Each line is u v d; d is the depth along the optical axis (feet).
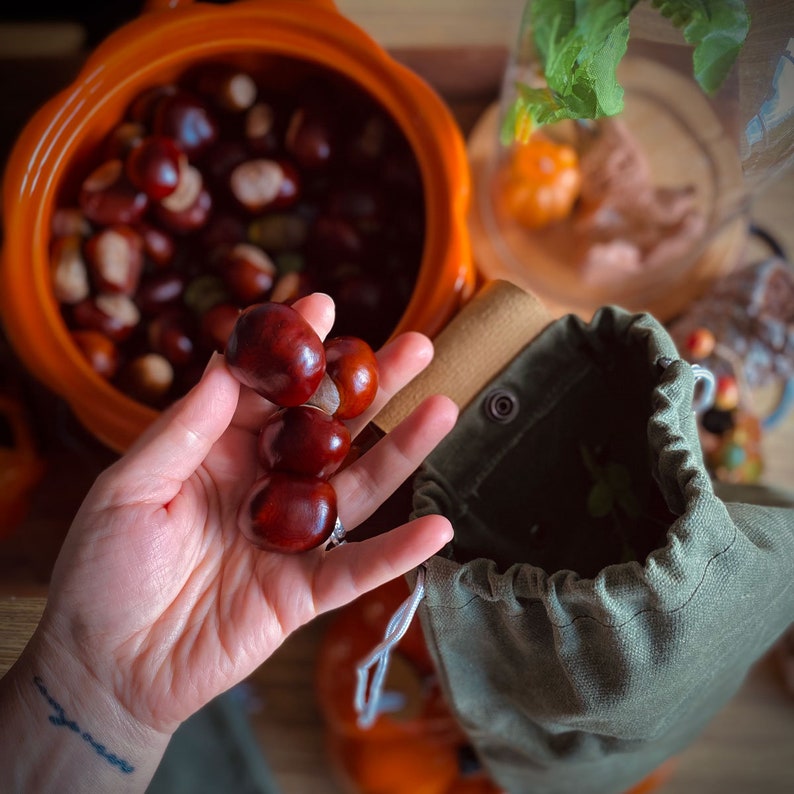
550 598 0.77
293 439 0.88
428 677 1.47
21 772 0.94
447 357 1.01
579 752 1.04
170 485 0.92
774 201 1.63
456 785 1.65
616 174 1.37
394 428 0.95
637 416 0.96
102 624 0.92
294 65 1.28
